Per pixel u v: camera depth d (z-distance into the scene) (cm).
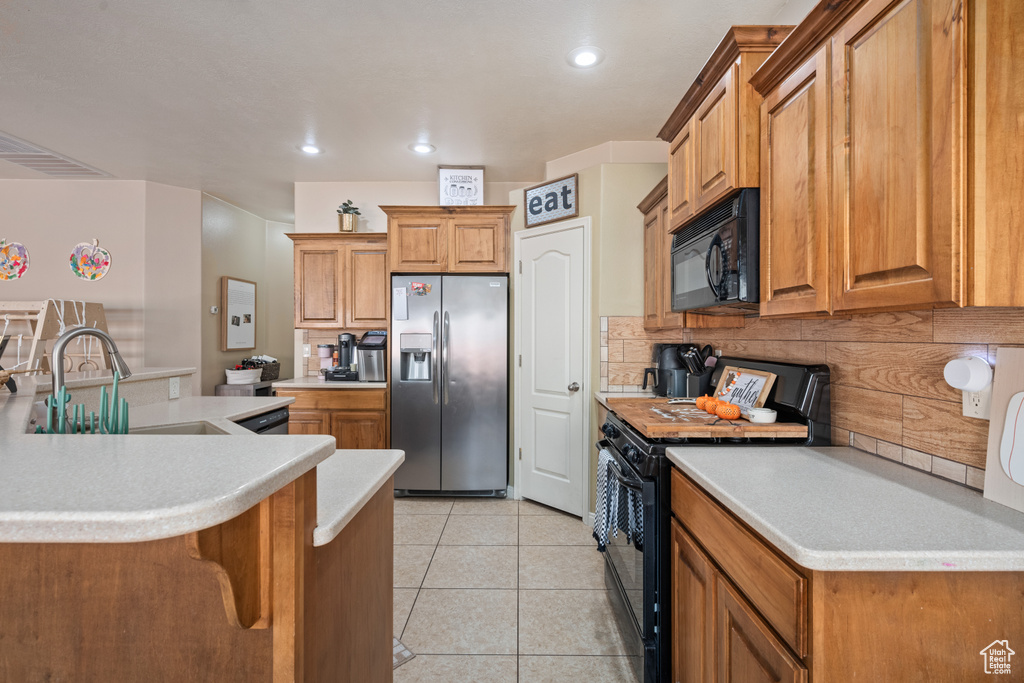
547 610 205
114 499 52
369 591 113
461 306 346
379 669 120
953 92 82
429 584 226
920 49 89
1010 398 97
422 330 347
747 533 100
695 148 178
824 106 117
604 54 219
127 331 395
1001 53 80
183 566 83
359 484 108
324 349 404
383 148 328
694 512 129
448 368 347
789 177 131
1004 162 80
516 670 169
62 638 84
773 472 122
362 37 206
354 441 352
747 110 147
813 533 84
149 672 84
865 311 110
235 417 207
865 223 104
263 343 538
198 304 427
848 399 150
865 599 79
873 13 100
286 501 72
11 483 57
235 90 250
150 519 49
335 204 401
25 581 83
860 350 145
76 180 395
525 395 343
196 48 214
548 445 328
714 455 140
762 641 92
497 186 406
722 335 244
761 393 175
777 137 138
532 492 338
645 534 151
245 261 503
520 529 293
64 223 395
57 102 263
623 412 188
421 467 348
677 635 142
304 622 76
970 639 80
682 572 137
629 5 186
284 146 325
